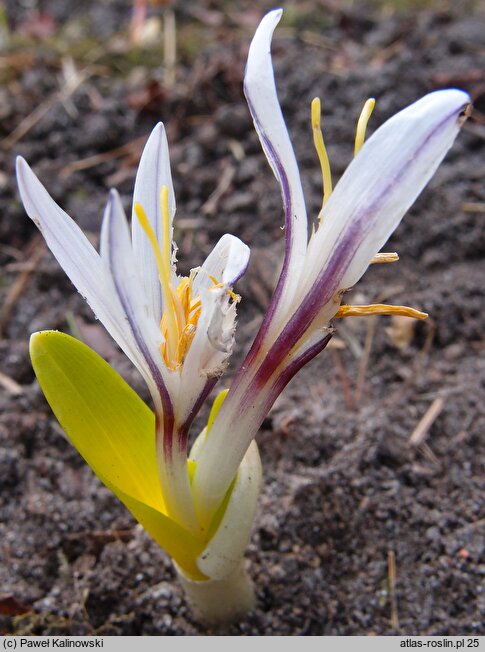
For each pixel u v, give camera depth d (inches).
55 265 6.1
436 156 2.6
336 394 5.4
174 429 3.1
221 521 3.4
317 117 2.8
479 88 7.2
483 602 4.3
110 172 6.8
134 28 8.1
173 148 6.9
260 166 6.7
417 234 6.3
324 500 4.7
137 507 3.3
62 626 4.3
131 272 2.7
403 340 5.7
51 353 3.4
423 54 7.6
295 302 2.9
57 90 7.4
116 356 5.6
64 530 4.7
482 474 4.9
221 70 7.3
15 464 4.9
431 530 4.6
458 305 5.8
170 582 4.4
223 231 6.4
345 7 8.3
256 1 8.6
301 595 4.4
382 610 4.4
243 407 3.1
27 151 6.9
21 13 8.5
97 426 3.4
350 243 2.7
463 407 5.2
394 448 4.9
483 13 8.1
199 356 2.9
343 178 2.7
